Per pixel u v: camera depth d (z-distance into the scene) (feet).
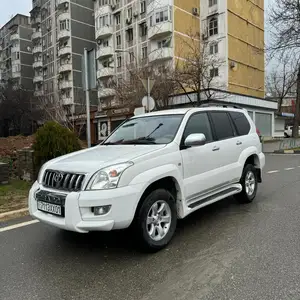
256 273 10.52
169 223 13.17
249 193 19.74
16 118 159.43
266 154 57.36
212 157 15.97
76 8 169.07
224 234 14.35
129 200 11.35
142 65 78.48
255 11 122.11
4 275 11.02
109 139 16.85
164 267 11.26
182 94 74.90
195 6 114.93
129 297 9.39
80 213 11.09
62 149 25.80
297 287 9.58
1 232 15.43
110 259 12.09
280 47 73.87
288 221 15.94
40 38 200.44
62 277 10.77
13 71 216.33
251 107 94.73
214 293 9.40
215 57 96.07
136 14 129.18
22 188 24.91
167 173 12.89
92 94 152.25
